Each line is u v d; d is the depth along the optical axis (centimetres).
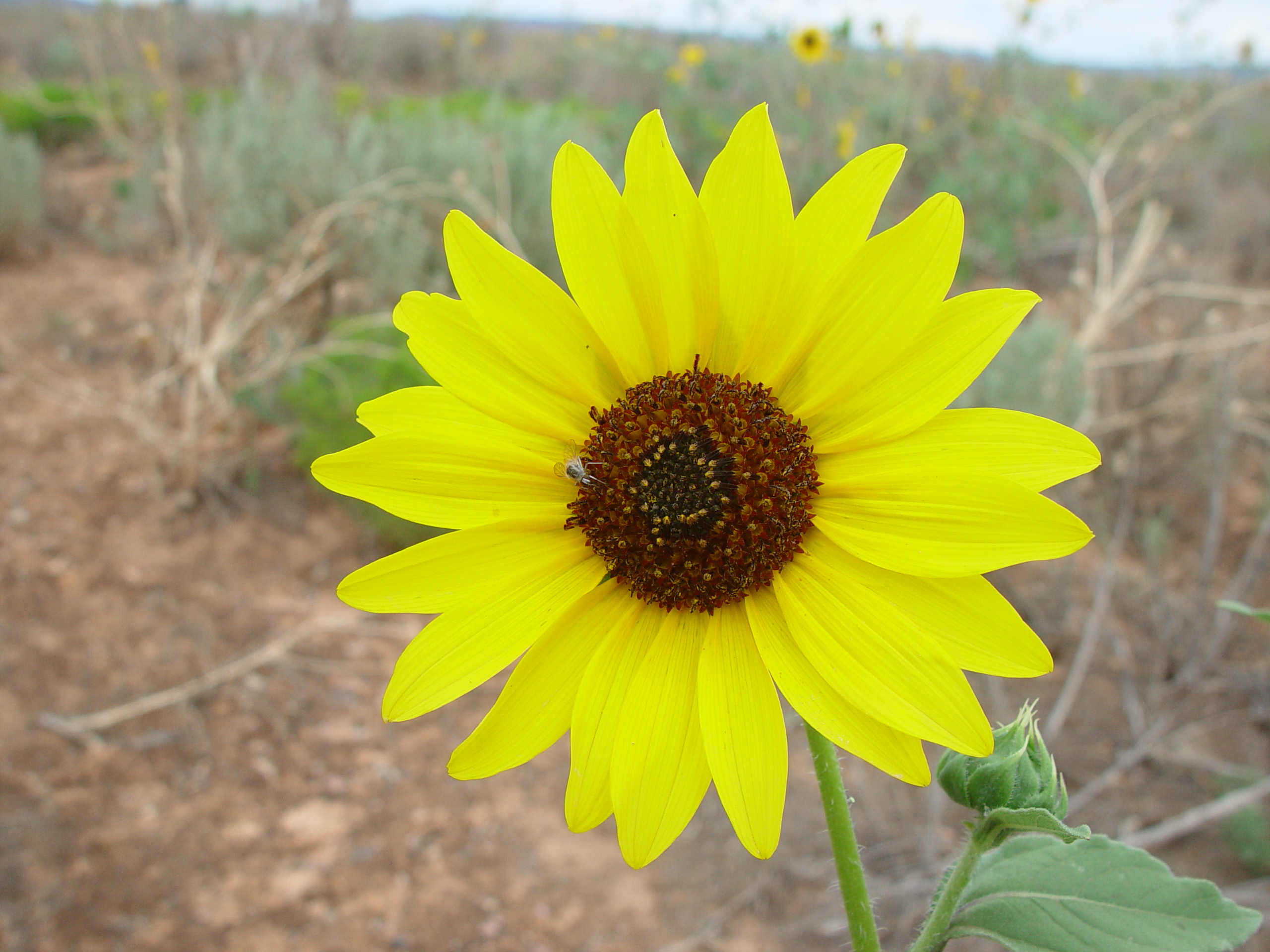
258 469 658
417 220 769
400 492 186
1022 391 621
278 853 432
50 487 624
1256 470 713
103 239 972
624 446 189
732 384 189
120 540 588
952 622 165
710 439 186
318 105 962
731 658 179
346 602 180
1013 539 161
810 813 459
